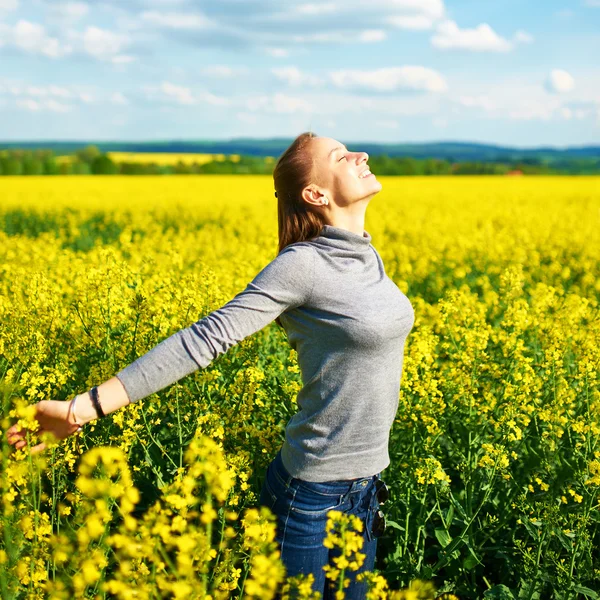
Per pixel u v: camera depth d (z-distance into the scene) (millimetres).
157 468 3490
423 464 3154
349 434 2205
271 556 1812
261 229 14781
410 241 13500
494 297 6730
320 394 2201
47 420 2061
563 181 36969
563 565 3084
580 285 9656
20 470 2127
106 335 4188
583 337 4953
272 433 3340
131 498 1729
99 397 1985
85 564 1712
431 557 3596
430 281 9477
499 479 3645
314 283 2121
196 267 8328
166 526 1763
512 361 4320
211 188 29641
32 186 31078
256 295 2078
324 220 2320
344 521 1867
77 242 14523
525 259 10922
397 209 19750
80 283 4953
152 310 4070
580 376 4094
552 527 3016
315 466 2221
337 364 2160
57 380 3725
